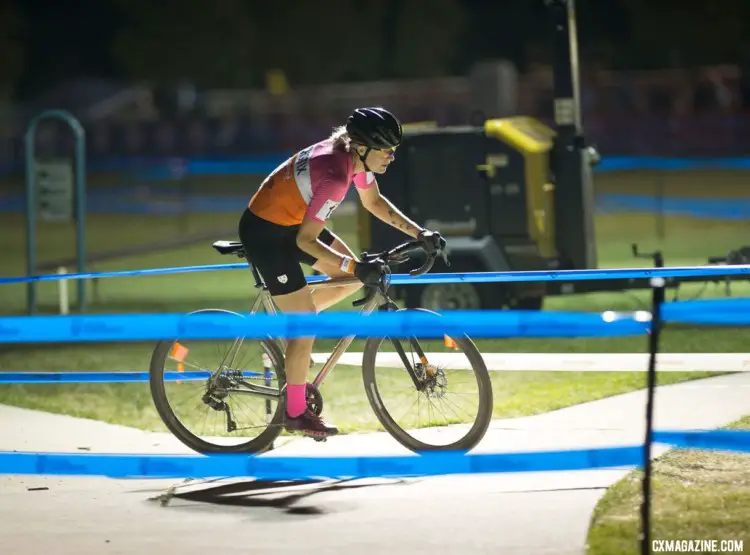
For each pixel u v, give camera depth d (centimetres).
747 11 10844
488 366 2319
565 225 3244
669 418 1991
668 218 6988
